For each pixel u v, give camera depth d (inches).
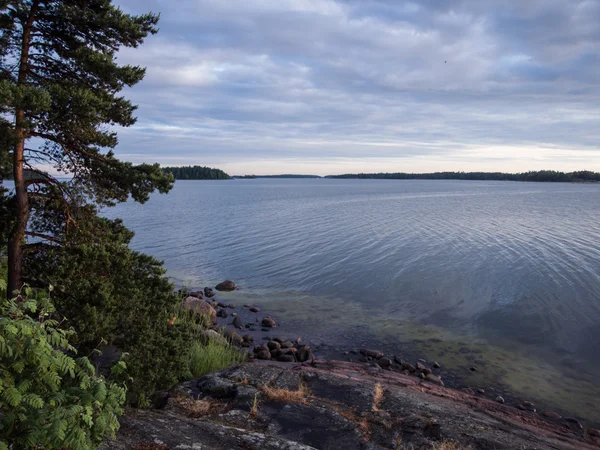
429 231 1747.0
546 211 2792.8
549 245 1348.4
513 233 1657.2
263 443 216.8
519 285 879.1
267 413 272.8
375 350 557.3
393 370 497.0
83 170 326.0
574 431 367.6
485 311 728.3
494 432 271.7
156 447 190.5
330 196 5324.8
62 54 308.8
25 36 291.4
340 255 1230.9
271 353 536.7
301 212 2797.7
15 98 243.6
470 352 557.6
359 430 254.7
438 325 665.6
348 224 2038.6
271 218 2363.4
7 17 281.4
